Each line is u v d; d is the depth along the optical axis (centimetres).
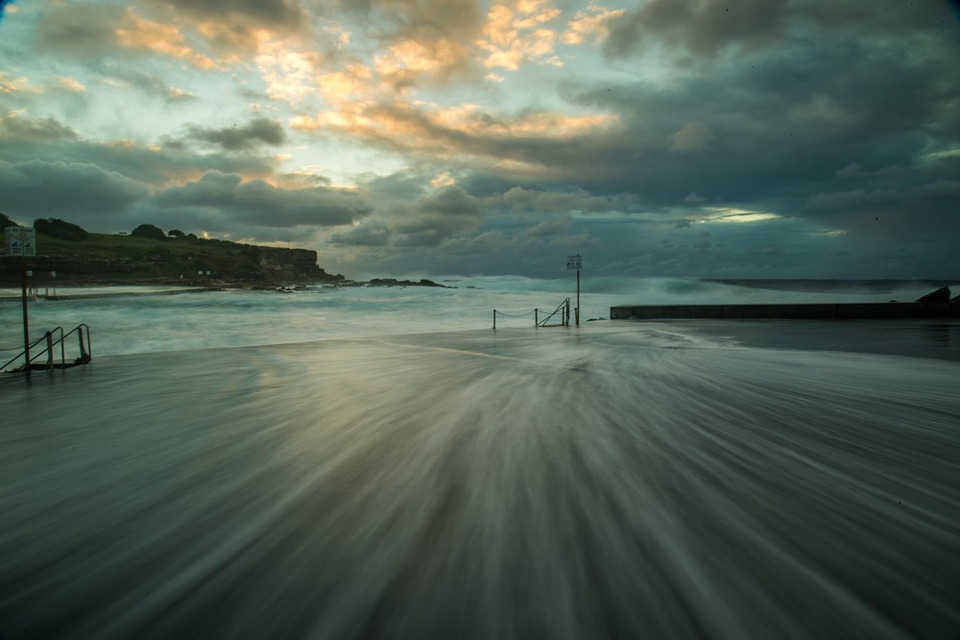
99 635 174
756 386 677
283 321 3089
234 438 454
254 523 267
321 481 332
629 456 372
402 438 439
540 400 595
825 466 347
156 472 361
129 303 5212
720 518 262
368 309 4156
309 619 179
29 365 959
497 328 1981
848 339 1364
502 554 224
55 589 207
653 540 237
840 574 206
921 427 457
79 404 639
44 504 304
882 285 10919
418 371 870
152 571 219
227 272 13675
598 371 829
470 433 449
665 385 690
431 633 169
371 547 235
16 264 9456
